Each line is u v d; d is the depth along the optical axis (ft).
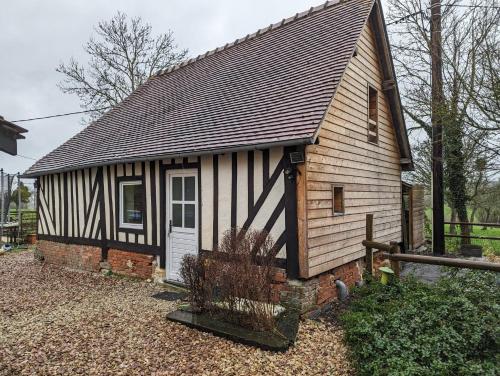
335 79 17.17
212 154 17.95
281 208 16.20
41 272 26.94
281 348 12.11
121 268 24.39
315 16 26.08
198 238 19.54
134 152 22.03
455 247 36.68
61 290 21.30
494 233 49.01
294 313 15.20
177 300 18.49
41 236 31.78
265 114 17.95
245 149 16.16
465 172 36.42
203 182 19.29
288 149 15.88
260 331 13.38
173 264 21.35
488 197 45.50
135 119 29.22
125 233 24.04
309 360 11.66
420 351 10.11
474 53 24.20
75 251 27.99
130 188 24.06
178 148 19.16
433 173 30.07
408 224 32.14
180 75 33.86
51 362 11.66
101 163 23.53
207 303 15.15
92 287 21.86
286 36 26.08
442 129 29.35
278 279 16.16
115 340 13.32
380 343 10.59
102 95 57.62
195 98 25.98
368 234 18.37
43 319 15.92
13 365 11.47
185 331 14.03
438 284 15.25
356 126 21.63
